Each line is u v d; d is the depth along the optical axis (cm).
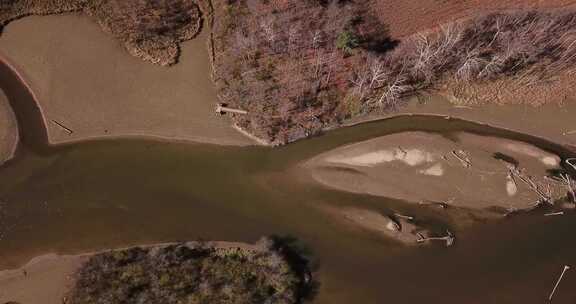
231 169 5184
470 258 5088
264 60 5450
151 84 5375
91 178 5094
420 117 5497
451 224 5147
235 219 5044
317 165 5241
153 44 5475
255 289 4619
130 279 4609
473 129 5494
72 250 4862
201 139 5228
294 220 5075
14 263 4794
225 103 5303
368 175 5209
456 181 5200
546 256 5150
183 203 5072
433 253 5069
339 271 4956
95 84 5344
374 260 5012
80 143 5169
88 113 5250
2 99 5219
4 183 5019
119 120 5241
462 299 4962
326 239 5041
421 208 5172
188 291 4581
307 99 5359
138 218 4997
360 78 5375
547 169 5281
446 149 5294
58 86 5319
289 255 4941
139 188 5091
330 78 5438
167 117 5272
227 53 5481
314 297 4862
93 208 5012
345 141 5347
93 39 5491
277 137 5234
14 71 5344
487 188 5191
